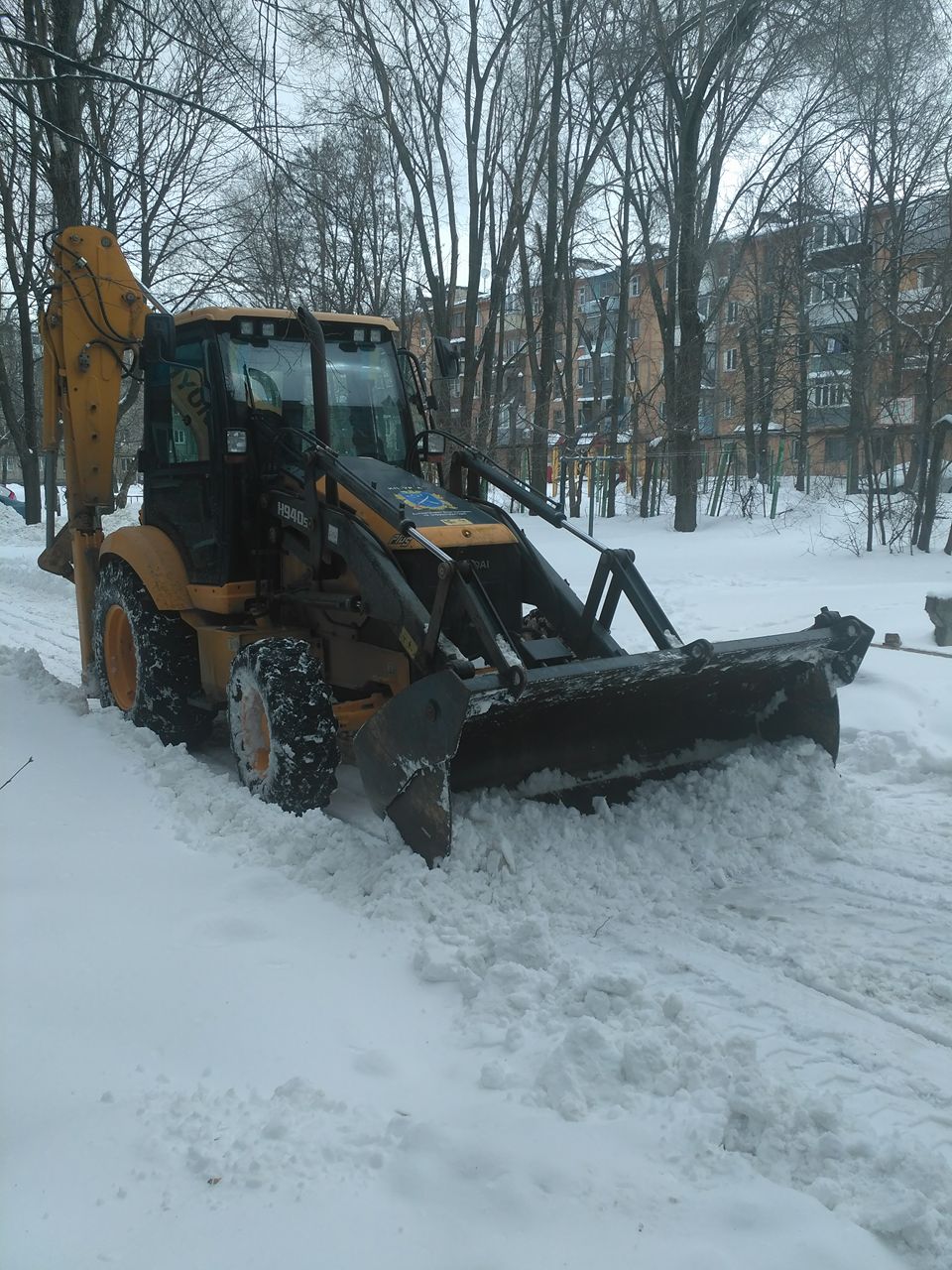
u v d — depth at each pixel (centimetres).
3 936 356
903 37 1755
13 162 935
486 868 416
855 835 474
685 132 1988
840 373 2777
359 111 898
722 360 3681
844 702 666
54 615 1149
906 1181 248
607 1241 227
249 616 582
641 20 1825
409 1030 317
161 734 604
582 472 2369
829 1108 270
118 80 617
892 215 2130
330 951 361
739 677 492
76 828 459
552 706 449
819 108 2034
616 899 412
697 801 478
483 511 539
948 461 1856
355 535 491
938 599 841
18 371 3000
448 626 488
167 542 610
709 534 1947
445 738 393
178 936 365
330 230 1077
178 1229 229
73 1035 301
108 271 686
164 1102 271
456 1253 223
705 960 368
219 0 643
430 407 605
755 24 1786
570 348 2727
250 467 566
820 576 1356
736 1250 226
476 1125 264
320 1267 219
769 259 2808
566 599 510
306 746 479
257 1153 252
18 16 778
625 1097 281
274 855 440
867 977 357
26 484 2362
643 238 2445
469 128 1850
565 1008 323
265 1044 302
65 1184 242
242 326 570
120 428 2497
